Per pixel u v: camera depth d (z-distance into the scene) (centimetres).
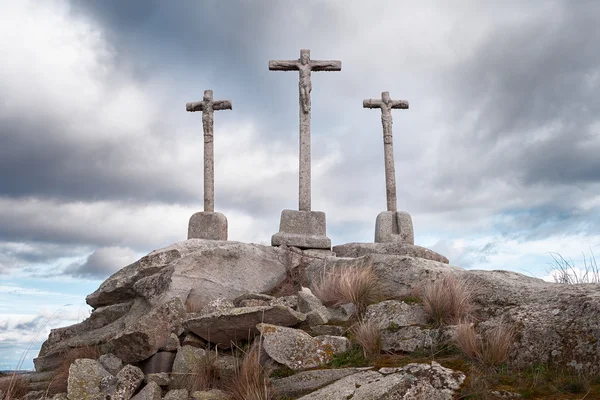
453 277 763
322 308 798
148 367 744
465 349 596
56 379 800
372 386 529
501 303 700
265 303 850
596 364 520
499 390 507
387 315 716
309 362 644
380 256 888
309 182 1327
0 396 774
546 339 567
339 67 1409
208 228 1288
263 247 1094
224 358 704
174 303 779
